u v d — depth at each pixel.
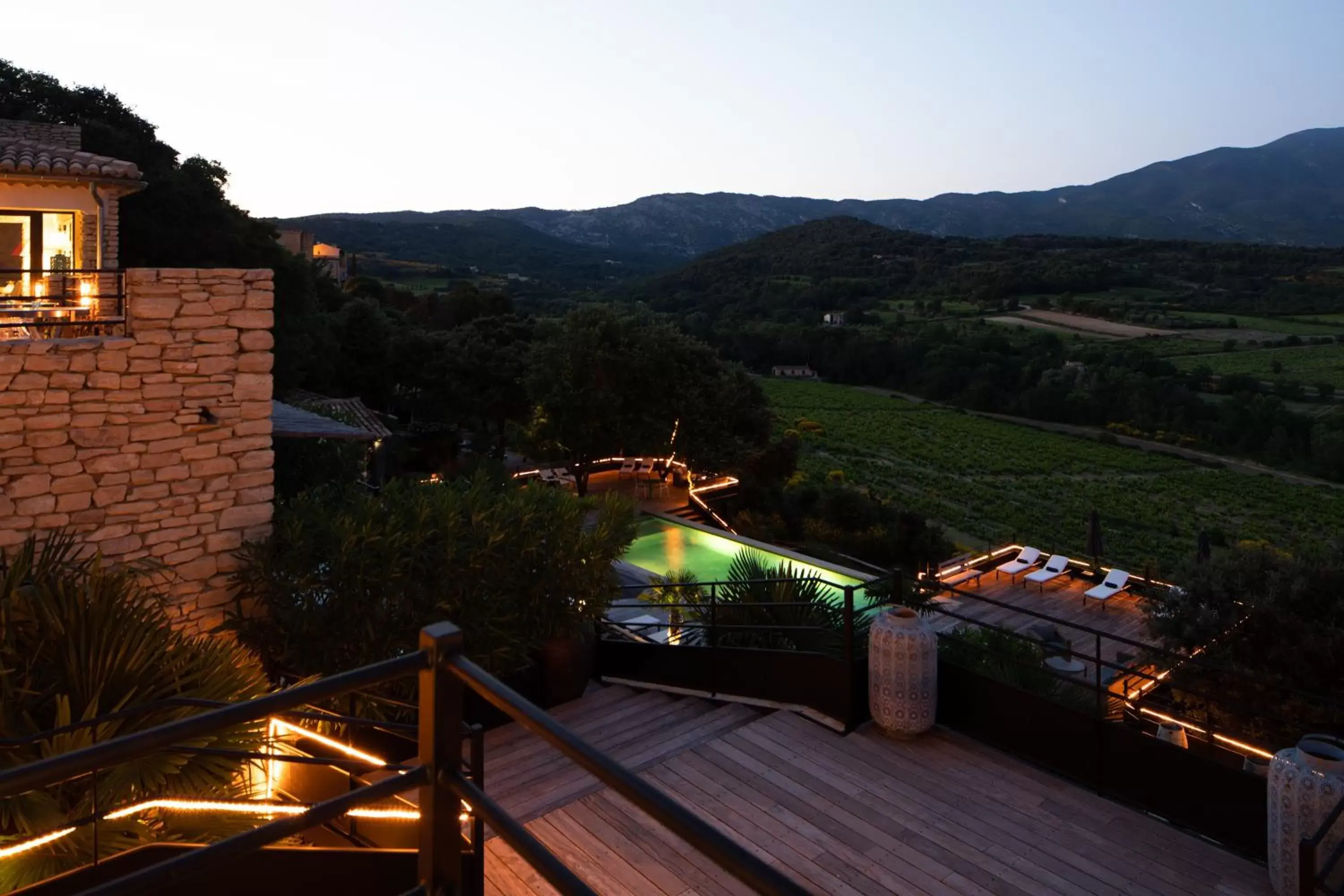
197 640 6.51
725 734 6.87
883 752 6.52
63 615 5.53
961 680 6.77
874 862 5.15
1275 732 10.76
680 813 1.19
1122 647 14.91
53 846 4.41
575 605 8.41
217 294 7.97
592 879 4.96
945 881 4.97
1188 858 5.20
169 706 4.10
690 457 26.02
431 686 1.61
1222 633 11.36
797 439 35.16
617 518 9.07
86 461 7.41
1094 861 5.17
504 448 35.09
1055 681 8.19
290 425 10.90
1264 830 5.18
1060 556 20.23
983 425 71.31
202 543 7.99
